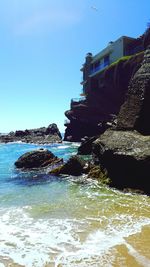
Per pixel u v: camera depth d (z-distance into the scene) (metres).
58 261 6.03
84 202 10.76
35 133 71.25
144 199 11.17
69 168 17.08
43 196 11.87
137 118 16.61
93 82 60.19
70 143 56.06
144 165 12.24
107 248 6.61
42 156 20.72
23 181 15.52
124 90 46.59
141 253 6.34
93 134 55.66
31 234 7.54
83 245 6.80
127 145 13.86
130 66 43.03
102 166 15.26
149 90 17.11
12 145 54.31
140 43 49.31
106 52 56.94
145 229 7.79
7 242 7.05
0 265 5.89
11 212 9.49
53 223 8.36
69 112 60.44
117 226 8.03
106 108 54.41
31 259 6.15
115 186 13.45
